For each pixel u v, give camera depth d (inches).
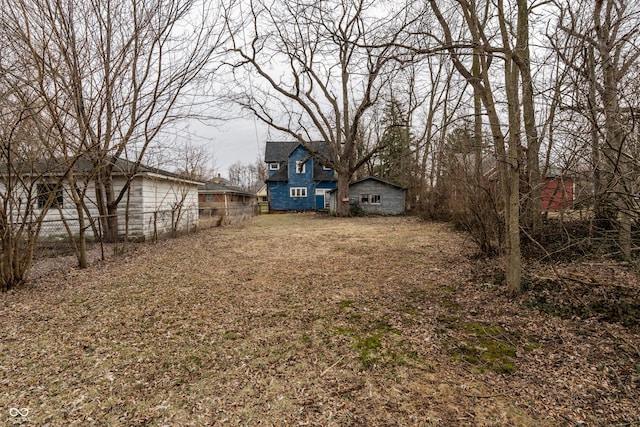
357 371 114.3
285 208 1269.7
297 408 95.6
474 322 150.4
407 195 964.6
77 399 101.9
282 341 138.9
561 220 185.5
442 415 90.4
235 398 101.2
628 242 166.4
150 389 106.8
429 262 277.7
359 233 504.4
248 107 613.3
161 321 162.9
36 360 125.9
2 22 206.1
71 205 442.3
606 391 95.6
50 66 217.5
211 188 1317.7
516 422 86.3
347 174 891.4
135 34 260.5
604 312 145.6
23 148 226.8
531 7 199.8
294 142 1360.7
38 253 360.2
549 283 183.6
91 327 156.4
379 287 212.1
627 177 129.6
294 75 714.8
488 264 246.1
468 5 176.4
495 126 173.2
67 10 240.5
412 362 118.9
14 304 189.2
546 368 110.2
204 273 260.8
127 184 358.0
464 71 192.2
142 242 440.1
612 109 134.3
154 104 293.7
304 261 300.5
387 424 87.6
